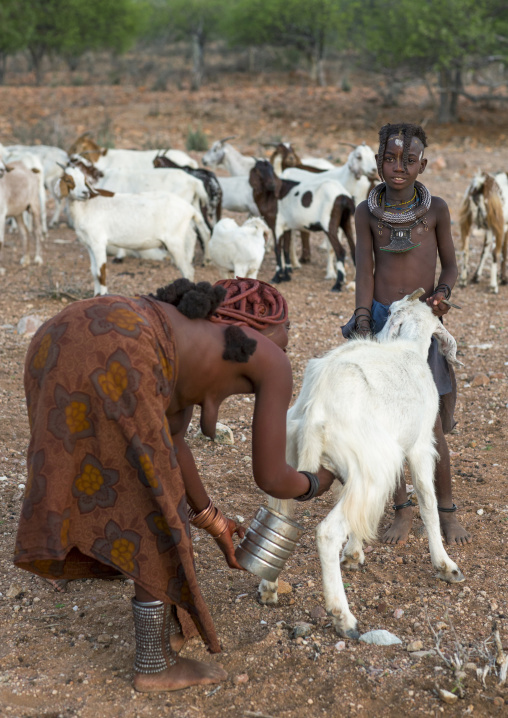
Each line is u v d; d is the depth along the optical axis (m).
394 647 3.37
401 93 28.52
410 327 3.92
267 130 24.48
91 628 3.56
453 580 3.92
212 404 3.00
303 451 3.39
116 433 2.71
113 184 11.80
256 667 3.25
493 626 3.53
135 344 2.69
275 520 3.15
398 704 3.02
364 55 26.48
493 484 5.08
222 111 27.36
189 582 2.85
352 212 10.42
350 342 3.73
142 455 2.69
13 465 5.38
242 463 5.48
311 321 9.03
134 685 3.10
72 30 34.16
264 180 10.59
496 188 9.99
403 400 3.57
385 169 3.95
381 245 4.13
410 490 5.12
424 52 23.50
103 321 2.71
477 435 5.94
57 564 3.04
